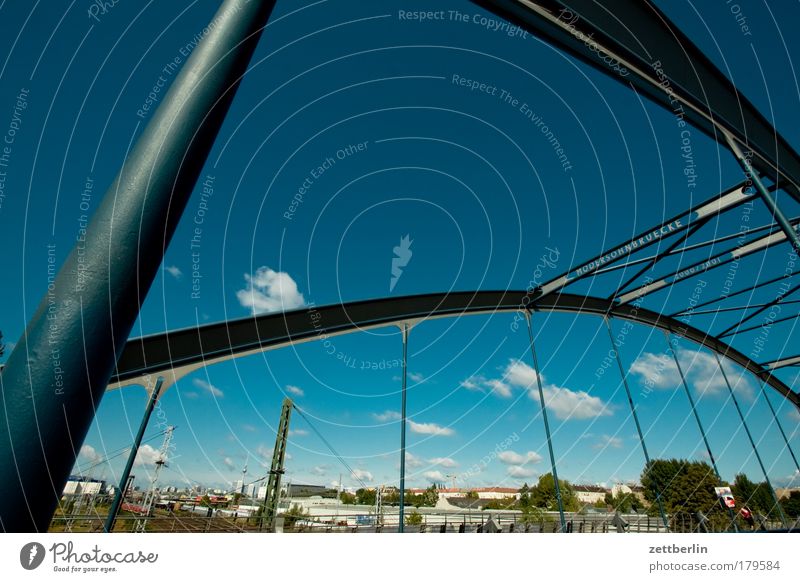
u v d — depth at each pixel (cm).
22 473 126
